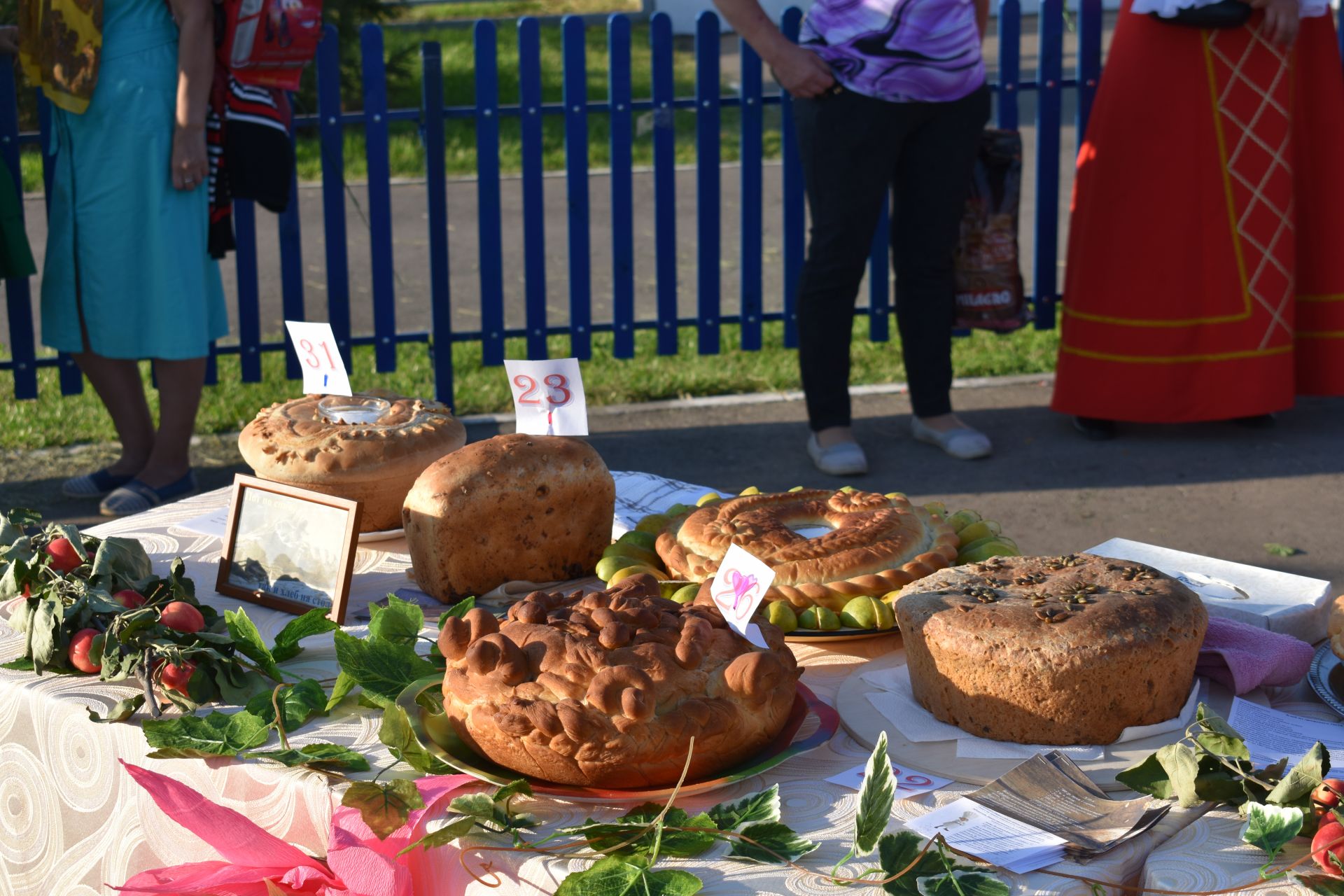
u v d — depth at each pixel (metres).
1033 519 4.05
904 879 1.19
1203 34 4.06
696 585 1.74
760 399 5.31
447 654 1.42
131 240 3.75
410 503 1.93
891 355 5.91
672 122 5.27
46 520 4.07
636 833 1.26
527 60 5.11
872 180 4.07
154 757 1.44
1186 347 4.38
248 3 3.64
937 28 3.94
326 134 5.02
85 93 3.58
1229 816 1.32
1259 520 4.01
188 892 1.34
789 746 1.43
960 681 1.49
